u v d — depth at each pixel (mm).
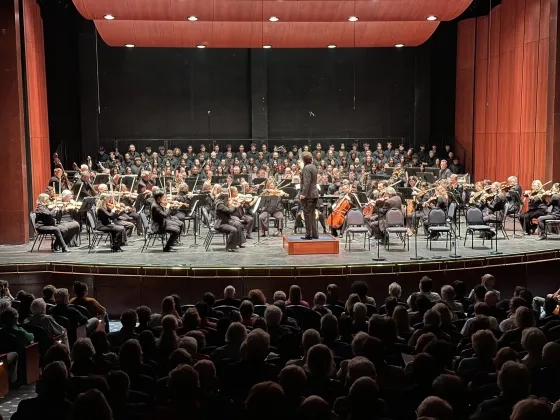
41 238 15398
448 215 14797
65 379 4719
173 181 19844
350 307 8656
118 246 14617
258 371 5480
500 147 21875
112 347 7500
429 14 19453
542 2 18859
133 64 25109
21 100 16609
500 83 21859
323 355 5051
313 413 3871
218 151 24375
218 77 25609
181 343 6180
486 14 23609
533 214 16344
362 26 21688
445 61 25953
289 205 18891
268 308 7449
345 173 21891
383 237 14992
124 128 25312
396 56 25906
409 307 9406
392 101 26062
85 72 24219
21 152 16406
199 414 4594
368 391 4059
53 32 24016
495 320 7750
